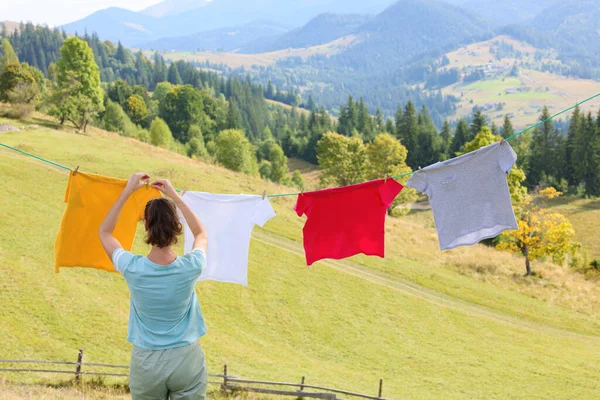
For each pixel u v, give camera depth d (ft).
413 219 291.17
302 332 105.29
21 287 89.81
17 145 179.52
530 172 390.21
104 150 204.03
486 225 26.25
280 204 180.75
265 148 601.62
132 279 14.15
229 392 64.03
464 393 85.56
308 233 27.71
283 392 64.28
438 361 100.07
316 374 83.15
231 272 27.68
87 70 257.55
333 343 103.19
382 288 130.41
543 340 119.03
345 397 73.15
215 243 27.55
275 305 112.68
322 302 117.80
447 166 26.09
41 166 162.09
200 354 14.92
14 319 79.82
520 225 159.94
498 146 25.67
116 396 52.60
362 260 147.43
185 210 16.25
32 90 279.28
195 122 557.33
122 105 569.64
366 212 27.45
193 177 183.73
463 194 26.21
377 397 66.95
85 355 74.18
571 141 380.17
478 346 110.32
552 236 157.89
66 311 86.38
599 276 179.63
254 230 151.12
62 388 52.90
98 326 84.43
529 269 163.02
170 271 14.14
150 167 187.11
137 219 23.90
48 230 121.19
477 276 154.61
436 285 141.38
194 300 15.20
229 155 347.15
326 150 312.71
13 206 129.18
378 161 301.43
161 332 14.37
